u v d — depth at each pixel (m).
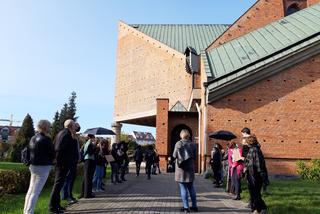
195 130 33.69
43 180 8.75
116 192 14.19
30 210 8.52
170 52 43.44
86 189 12.38
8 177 13.27
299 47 23.97
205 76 25.30
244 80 23.56
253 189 9.92
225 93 23.44
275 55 24.56
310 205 11.11
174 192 14.59
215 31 49.97
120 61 52.44
